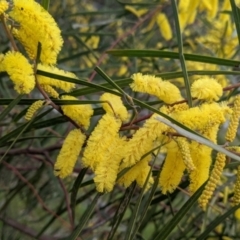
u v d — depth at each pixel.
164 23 0.85
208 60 0.42
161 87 0.39
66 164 0.39
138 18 0.93
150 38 1.01
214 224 0.40
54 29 0.37
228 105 0.41
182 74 0.42
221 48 0.91
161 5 0.84
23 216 1.02
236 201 0.39
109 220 0.78
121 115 0.39
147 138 0.37
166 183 0.39
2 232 0.92
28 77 0.37
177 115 0.38
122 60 0.99
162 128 0.37
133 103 0.41
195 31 1.01
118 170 0.40
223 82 0.73
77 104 0.40
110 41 1.08
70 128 0.75
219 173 0.36
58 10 1.07
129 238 0.38
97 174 0.37
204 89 0.38
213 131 0.39
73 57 0.89
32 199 0.95
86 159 0.38
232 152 0.37
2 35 0.86
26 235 0.98
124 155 0.37
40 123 0.44
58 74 0.39
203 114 0.37
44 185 0.91
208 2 0.76
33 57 0.38
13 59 0.37
